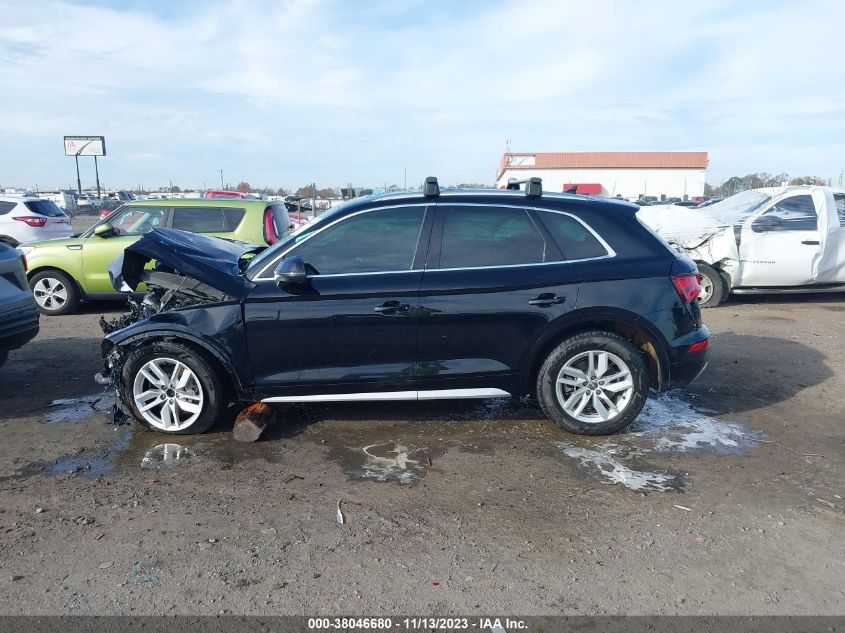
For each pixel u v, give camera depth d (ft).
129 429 15.90
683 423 16.22
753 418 16.60
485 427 15.90
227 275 14.93
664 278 14.69
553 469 13.58
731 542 10.87
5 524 11.46
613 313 14.51
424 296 14.38
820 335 25.64
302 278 13.92
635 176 216.13
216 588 9.65
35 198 54.24
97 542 10.87
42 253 30.19
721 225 31.17
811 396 18.29
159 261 15.26
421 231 14.80
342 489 12.73
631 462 13.94
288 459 14.12
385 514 11.77
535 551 10.59
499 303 14.43
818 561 10.34
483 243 14.76
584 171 217.15
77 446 14.87
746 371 20.66
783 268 31.35
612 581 9.81
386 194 15.57
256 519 11.60
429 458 14.15
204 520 11.57
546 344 14.89
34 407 17.51
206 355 15.01
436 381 14.83
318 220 15.24
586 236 14.84
